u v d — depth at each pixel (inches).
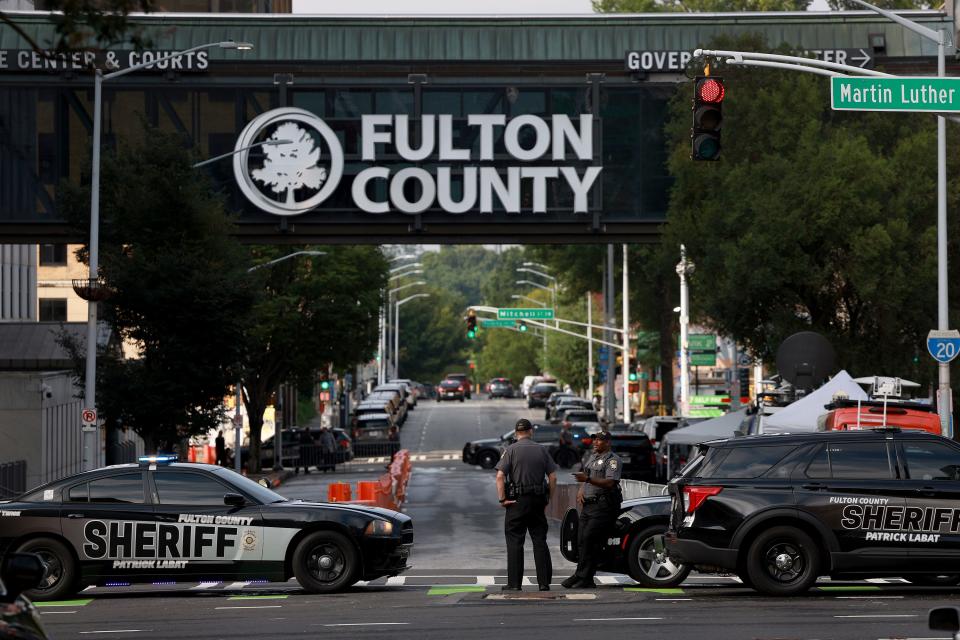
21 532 2287.2
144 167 4404.5
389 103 5502.0
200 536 2301.9
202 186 4507.9
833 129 4525.1
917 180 4227.4
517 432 2233.0
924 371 4355.3
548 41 5561.0
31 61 5364.2
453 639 1679.4
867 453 2084.2
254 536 2305.6
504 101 5497.1
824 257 4271.7
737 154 4598.9
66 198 4436.5
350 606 2091.5
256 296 4404.5
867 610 1900.8
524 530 2217.0
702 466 2112.5
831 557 2053.4
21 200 5428.2
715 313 4483.3
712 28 5551.2
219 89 5472.4
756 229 4215.1
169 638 1750.7
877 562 2050.9
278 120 5457.7
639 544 2310.5
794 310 4370.1
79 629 1865.2
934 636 1611.7
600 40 5561.0
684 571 2305.6
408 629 1780.3
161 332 4325.8
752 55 2861.7
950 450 2085.4
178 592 2444.6
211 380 4355.3
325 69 5487.2
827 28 5497.1
